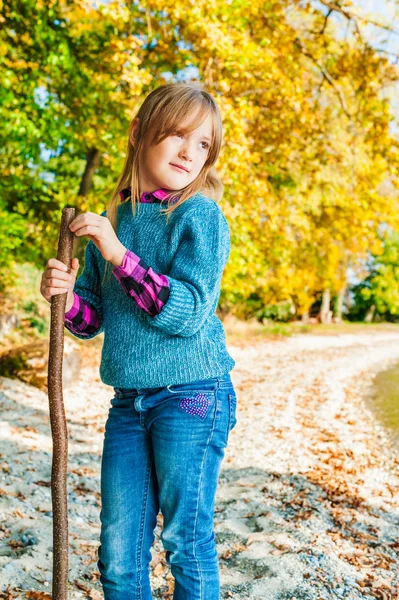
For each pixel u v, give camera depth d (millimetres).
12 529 3684
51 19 9109
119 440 1994
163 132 1981
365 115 11078
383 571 3600
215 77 9047
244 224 10023
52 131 10031
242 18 9711
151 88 9508
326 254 18062
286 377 13258
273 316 31891
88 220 1782
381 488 5637
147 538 2041
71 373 9406
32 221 12734
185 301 1821
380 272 46375
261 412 9109
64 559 1824
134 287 1812
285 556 3613
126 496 1980
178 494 1916
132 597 2023
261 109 10711
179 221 1938
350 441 7613
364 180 11602
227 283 11227
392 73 10836
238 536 3988
